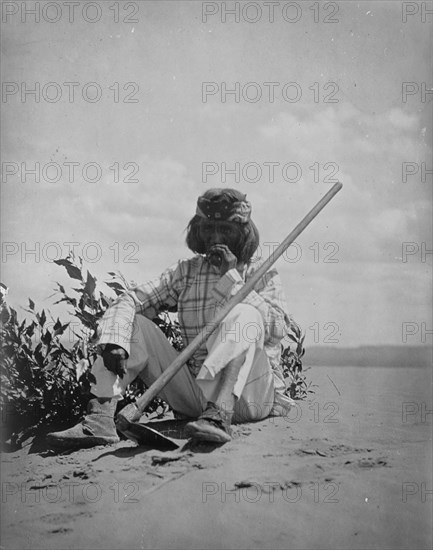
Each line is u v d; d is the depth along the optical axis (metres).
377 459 3.77
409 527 3.69
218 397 3.71
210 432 3.66
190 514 3.58
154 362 3.90
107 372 3.84
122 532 3.58
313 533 3.55
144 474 3.66
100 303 4.08
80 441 3.80
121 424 3.66
